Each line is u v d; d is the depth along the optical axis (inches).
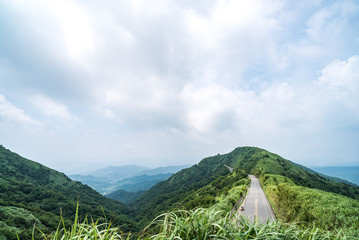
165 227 103.4
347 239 129.9
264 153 3585.1
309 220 329.7
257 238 100.9
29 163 5797.2
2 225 1706.4
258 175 2241.6
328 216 293.4
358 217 261.9
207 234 102.5
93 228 90.2
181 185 6210.6
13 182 3870.6
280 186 681.6
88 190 5634.8
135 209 5762.8
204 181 4387.3
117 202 5767.7
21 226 1839.3
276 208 649.6
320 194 414.3
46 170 5876.0
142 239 100.2
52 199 3321.9
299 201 417.7
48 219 2229.3
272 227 115.5
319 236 125.6
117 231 98.7
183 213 112.8
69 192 4788.4
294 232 120.8
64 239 82.4
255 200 948.6
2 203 2343.8
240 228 114.3
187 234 100.3
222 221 112.2
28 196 3324.3
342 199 357.1
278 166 2513.5
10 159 5487.2
